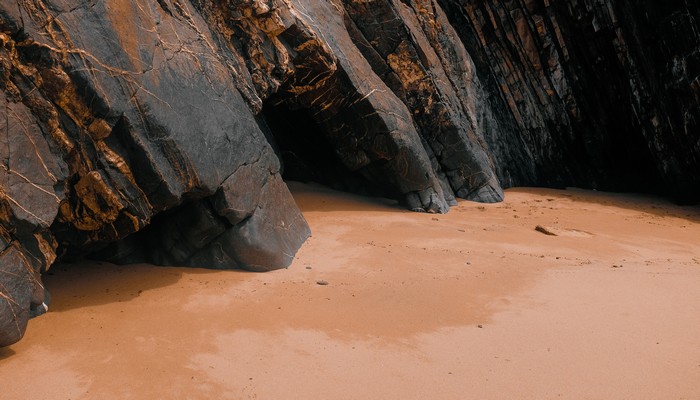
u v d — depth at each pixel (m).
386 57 12.80
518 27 17.11
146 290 6.21
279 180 8.29
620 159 17.78
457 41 15.46
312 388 4.43
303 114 12.30
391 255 8.16
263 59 8.62
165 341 5.04
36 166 4.98
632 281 7.46
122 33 5.74
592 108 17.39
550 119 17.84
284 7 8.87
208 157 6.53
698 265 9.00
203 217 6.86
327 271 7.33
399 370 4.77
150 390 4.23
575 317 6.08
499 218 12.29
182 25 6.94
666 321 6.01
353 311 6.00
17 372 4.37
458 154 14.16
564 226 11.81
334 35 10.70
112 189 5.72
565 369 4.86
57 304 5.67
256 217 7.30
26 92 4.99
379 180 12.60
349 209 11.67
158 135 5.93
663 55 15.81
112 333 5.12
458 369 4.82
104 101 5.39
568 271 7.88
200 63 6.96
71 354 4.70
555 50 17.09
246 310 5.84
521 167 18.19
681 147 16.05
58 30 5.13
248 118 7.70
